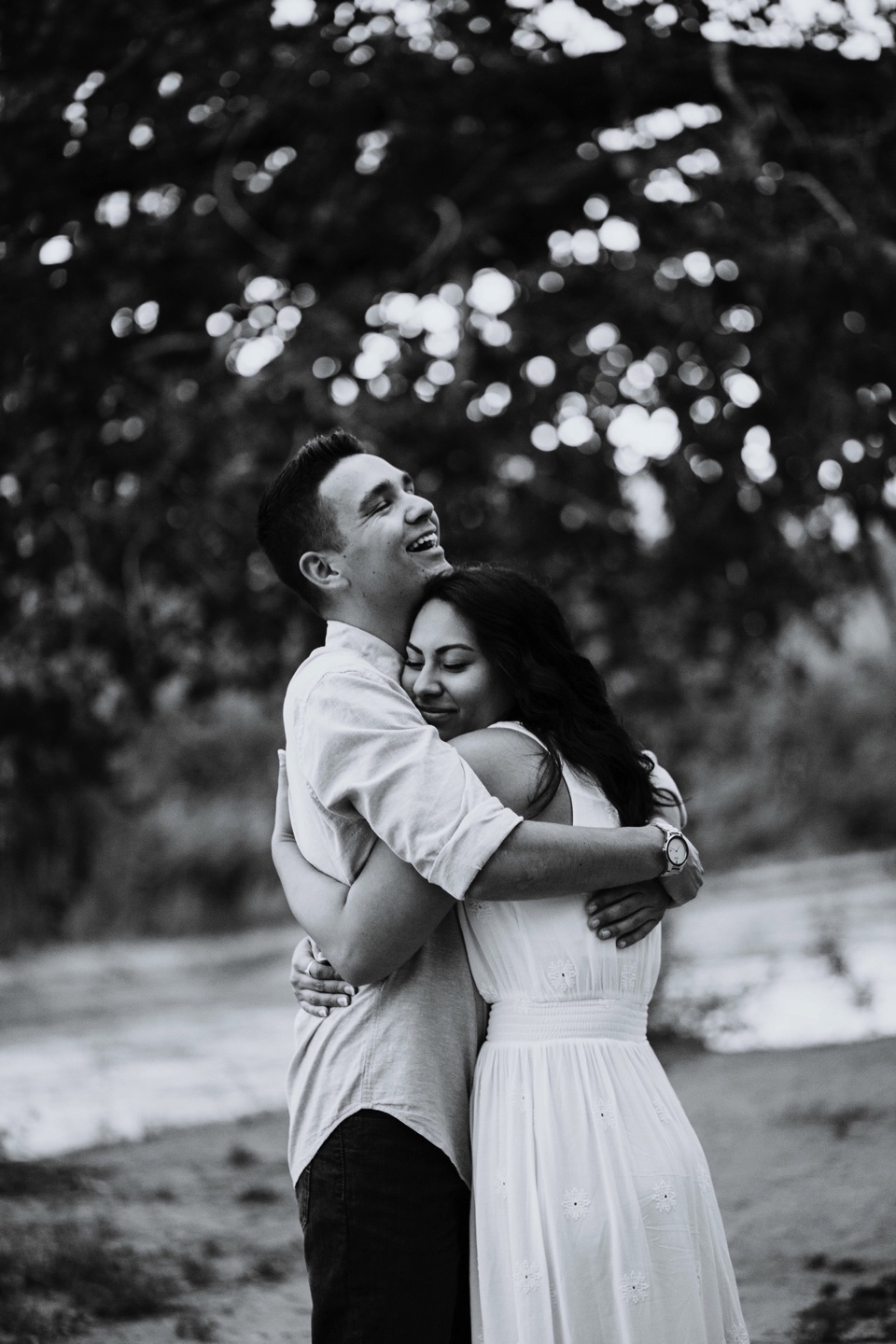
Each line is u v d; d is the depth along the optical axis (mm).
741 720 27281
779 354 7211
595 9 6246
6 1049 13461
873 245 6371
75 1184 7062
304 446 3062
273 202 7668
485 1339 2646
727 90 6117
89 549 8406
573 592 10086
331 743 2695
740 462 8133
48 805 9992
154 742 16578
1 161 6352
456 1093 2777
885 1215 5598
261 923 28703
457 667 2910
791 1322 4559
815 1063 8859
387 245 8000
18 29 5977
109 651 8984
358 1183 2693
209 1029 14195
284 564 3062
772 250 6496
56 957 24234
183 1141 8148
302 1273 5480
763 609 10297
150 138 6773
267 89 6738
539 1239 2600
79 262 6941
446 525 8641
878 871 25922
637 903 2807
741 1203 5977
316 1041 2822
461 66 6895
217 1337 4695
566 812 2820
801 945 15750
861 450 7434
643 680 11047
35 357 6965
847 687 29188
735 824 29156
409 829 2602
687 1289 2605
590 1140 2650
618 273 7586
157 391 7840
